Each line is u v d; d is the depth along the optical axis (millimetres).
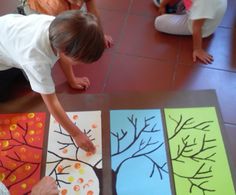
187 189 1209
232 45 1651
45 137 1346
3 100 1456
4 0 1805
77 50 954
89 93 1476
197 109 1415
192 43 1661
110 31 1707
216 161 1271
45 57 1075
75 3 1350
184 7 1718
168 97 1457
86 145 1273
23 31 1122
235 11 1790
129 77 1534
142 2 1832
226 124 1376
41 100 1453
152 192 1205
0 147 1326
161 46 1650
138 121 1384
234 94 1470
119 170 1257
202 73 1546
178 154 1292
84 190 1216
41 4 1391
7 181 1247
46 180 1156
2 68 1358
